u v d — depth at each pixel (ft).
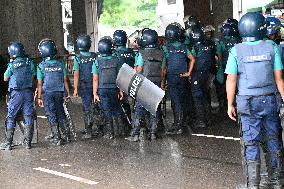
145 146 25.76
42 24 63.93
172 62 28.12
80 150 25.62
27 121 26.61
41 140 29.04
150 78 26.27
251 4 48.29
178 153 23.68
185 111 31.30
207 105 33.68
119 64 27.86
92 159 23.30
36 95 27.94
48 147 26.81
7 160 23.99
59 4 64.59
